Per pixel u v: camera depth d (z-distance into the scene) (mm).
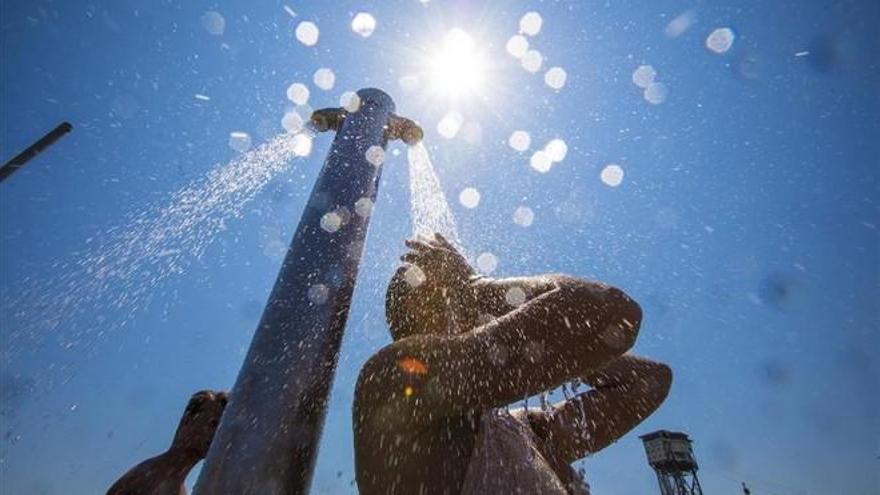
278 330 1416
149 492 2236
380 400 1031
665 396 1762
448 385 1021
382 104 2348
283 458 1221
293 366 1354
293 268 1564
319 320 1464
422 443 1033
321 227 1686
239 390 1318
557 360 1031
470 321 1361
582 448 1637
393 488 983
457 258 1536
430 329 1405
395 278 1534
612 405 1682
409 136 2527
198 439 2520
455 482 1004
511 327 1060
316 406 1356
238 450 1201
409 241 1587
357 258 1700
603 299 1078
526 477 1141
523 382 1028
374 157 2064
